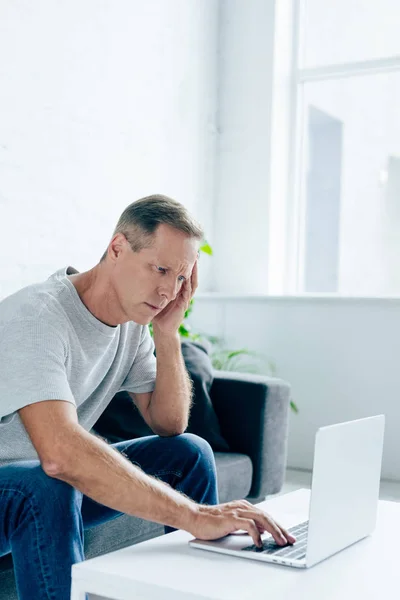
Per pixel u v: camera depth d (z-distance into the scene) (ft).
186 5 12.68
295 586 3.49
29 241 9.50
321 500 3.85
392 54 12.94
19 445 4.97
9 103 9.12
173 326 5.75
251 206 13.37
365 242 13.30
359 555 4.09
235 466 8.29
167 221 4.76
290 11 13.51
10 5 9.09
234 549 3.93
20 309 4.65
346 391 12.04
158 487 4.11
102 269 5.02
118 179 11.19
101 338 5.10
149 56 11.81
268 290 13.23
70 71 10.14
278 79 13.29
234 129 13.53
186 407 5.78
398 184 13.00
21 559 4.15
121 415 8.23
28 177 9.45
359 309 11.93
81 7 10.30
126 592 3.50
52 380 4.33
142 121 11.69
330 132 13.60
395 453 11.64
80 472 4.03
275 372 12.59
